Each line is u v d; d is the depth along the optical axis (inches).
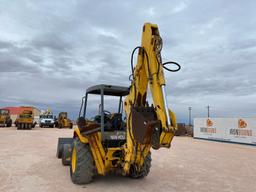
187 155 456.8
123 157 218.2
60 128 1425.9
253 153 522.3
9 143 544.4
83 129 221.9
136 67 208.7
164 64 184.2
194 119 964.6
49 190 212.4
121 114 253.9
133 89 211.8
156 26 194.4
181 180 262.4
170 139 163.8
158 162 370.3
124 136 237.9
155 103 176.4
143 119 177.2
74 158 246.5
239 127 763.4
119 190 216.8
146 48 195.6
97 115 253.0
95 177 257.8
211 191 226.8
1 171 277.3
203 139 909.2
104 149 227.6
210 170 323.3
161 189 225.0
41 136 763.4
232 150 571.5
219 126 839.7
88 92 267.9
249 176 293.4
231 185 249.3
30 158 362.9
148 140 176.2
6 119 1378.0
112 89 249.4
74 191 210.7
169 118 164.6
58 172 278.8
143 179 257.9
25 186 222.5
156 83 177.9
